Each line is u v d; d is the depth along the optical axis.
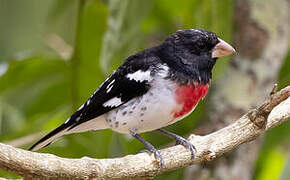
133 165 7.44
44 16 11.00
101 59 9.68
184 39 9.02
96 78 11.16
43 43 11.38
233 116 10.42
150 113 8.62
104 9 10.76
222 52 9.10
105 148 11.04
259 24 10.63
